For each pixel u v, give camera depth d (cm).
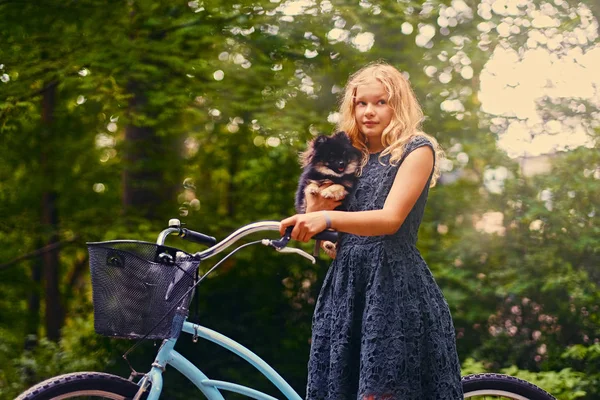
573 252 851
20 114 850
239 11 804
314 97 857
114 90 824
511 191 869
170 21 809
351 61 837
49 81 812
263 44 820
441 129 868
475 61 825
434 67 831
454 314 864
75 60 786
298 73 860
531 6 835
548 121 862
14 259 970
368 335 282
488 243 880
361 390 279
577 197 845
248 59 837
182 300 266
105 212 952
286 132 792
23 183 1016
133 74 786
